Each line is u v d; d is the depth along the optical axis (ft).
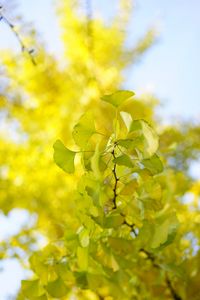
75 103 10.03
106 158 3.98
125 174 3.95
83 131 3.88
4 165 9.66
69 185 9.05
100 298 5.52
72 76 10.68
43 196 9.00
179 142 9.11
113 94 3.85
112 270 4.24
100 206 3.83
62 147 3.92
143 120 3.75
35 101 10.22
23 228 7.27
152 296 4.99
